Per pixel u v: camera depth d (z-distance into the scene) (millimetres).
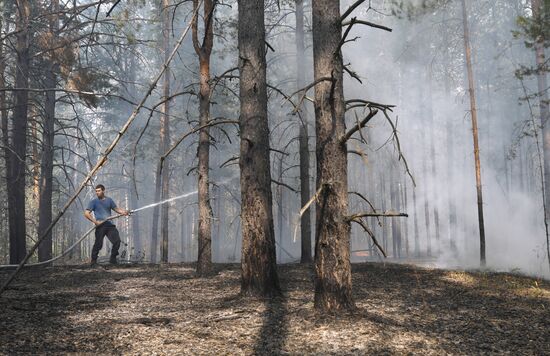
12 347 4320
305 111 14648
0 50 15359
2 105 15859
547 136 19297
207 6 9930
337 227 5863
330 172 5879
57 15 16219
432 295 7723
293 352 4402
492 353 4414
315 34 6129
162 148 24234
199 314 6047
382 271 10898
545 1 13695
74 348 4418
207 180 10070
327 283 5871
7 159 15570
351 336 4910
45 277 9578
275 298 7109
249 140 7398
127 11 15250
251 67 7598
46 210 18891
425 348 4551
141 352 4355
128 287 8359
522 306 6770
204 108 10094
